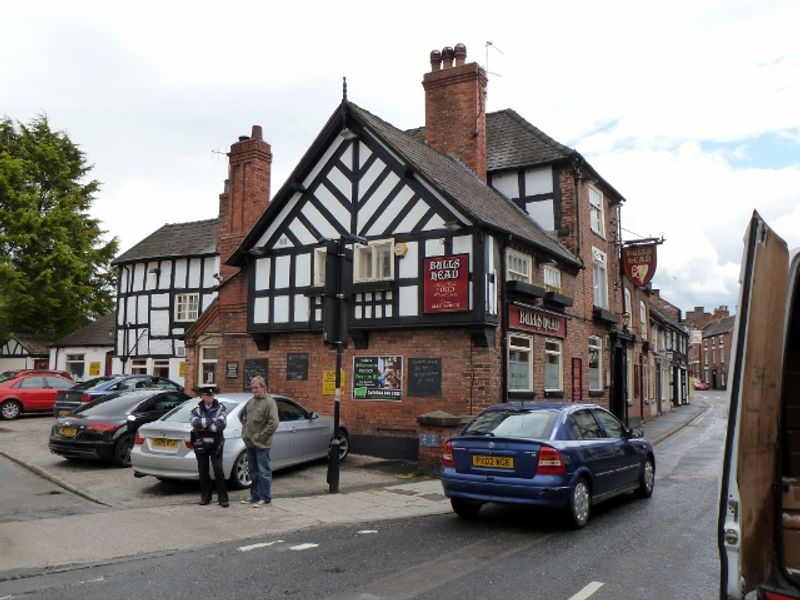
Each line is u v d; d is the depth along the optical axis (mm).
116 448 12352
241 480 10531
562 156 18469
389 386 14234
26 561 6516
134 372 31344
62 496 10180
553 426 8414
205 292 30125
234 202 19797
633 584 5914
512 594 5613
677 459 15461
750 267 3877
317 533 7867
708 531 8016
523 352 15133
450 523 8477
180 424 10430
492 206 15703
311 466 12867
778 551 4125
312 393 15516
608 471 8992
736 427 3801
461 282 13359
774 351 4223
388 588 5762
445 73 18828
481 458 8305
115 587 5805
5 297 30562
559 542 7461
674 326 36969
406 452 13820
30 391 22062
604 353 20422
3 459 13750
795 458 4859
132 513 8727
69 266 33500
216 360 19594
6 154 33062
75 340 33562
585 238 19078
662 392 33312
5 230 32938
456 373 13492
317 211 15742
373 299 14516
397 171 14500
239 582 5941
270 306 16250
